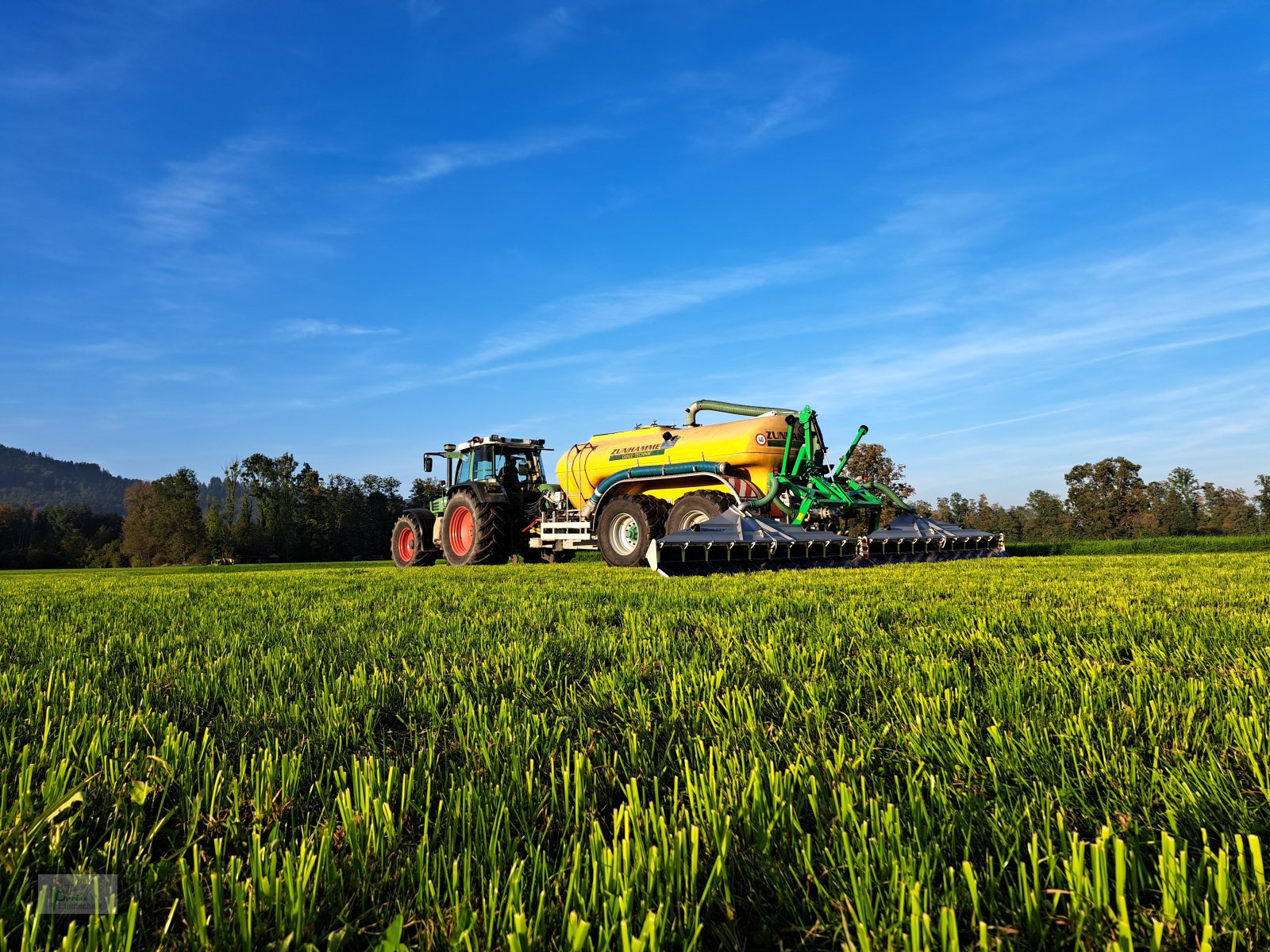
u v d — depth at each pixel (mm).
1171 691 1832
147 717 1801
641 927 846
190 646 3074
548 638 2982
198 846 1144
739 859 1013
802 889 939
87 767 1432
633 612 3758
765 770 1325
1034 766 1354
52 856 1064
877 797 1166
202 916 851
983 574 6426
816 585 5305
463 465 13508
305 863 985
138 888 996
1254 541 14203
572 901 887
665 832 1024
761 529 8055
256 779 1350
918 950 767
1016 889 903
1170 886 868
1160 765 1361
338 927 901
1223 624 2902
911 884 877
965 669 2148
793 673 2199
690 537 7324
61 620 4066
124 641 3193
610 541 10273
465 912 864
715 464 9375
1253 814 1129
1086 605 3732
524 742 1577
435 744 1632
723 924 889
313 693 2162
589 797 1290
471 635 3137
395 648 2861
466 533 12828
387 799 1237
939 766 1396
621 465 11188
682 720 1755
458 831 1131
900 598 4215
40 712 1902
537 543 12383
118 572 18656
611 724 1768
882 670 2232
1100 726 1602
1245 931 814
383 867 1032
